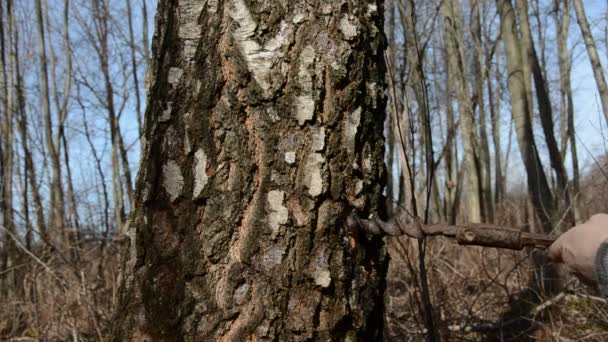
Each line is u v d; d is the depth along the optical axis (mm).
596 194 5719
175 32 1504
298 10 1466
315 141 1438
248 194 1428
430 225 1378
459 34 8719
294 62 1448
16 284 5289
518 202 7328
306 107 1436
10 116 9234
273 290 1409
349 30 1490
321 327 1423
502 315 3887
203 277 1426
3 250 5605
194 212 1444
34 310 4375
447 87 12078
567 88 9828
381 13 1641
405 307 4090
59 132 10836
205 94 1450
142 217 1508
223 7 1474
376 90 1552
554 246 1219
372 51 1556
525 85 7055
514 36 7082
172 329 1438
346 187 1465
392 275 4688
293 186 1430
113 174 10336
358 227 1440
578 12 5359
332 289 1438
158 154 1490
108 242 6500
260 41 1447
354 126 1479
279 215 1414
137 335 1478
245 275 1414
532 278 4484
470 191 8008
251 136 1438
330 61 1464
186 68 1481
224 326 1410
